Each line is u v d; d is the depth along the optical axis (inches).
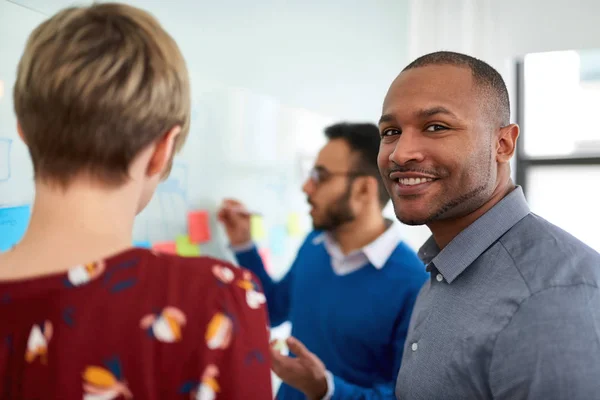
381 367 54.6
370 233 59.5
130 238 20.6
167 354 18.0
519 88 117.9
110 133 18.9
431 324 33.9
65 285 17.9
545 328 27.5
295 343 44.7
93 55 18.8
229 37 62.6
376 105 101.3
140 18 20.7
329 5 85.1
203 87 56.7
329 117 85.0
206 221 57.6
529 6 103.3
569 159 116.0
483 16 106.6
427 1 109.3
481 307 31.0
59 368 17.0
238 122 62.6
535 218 33.3
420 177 33.3
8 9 36.8
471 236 33.1
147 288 18.7
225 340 18.9
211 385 18.3
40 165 19.4
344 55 90.0
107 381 17.2
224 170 60.4
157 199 50.4
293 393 60.8
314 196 61.6
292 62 76.1
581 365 26.4
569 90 115.8
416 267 56.5
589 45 99.8
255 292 21.0
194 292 19.2
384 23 102.7
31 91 18.9
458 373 31.0
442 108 32.5
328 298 58.3
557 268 29.1
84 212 19.2
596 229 115.3
